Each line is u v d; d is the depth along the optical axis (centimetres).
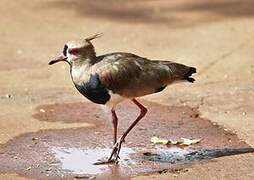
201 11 2497
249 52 1988
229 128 1399
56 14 2522
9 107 1560
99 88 1187
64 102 1599
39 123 1448
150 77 1212
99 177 1161
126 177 1159
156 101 1598
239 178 1146
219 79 1764
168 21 2398
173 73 1233
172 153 1272
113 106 1236
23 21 2434
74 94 1666
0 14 2522
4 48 2106
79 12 2542
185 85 1720
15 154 1273
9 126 1427
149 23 2380
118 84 1190
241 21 2339
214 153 1266
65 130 1405
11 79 1792
